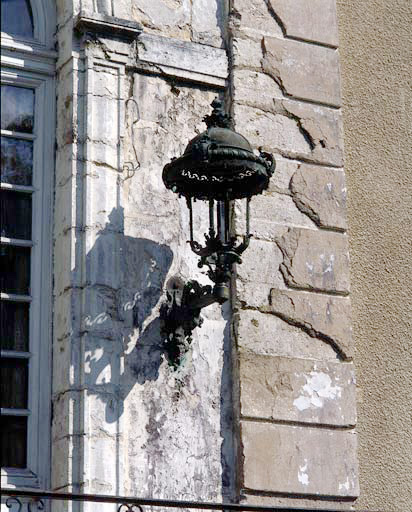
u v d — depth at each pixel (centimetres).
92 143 1045
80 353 1001
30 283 1032
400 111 1227
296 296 1096
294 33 1161
